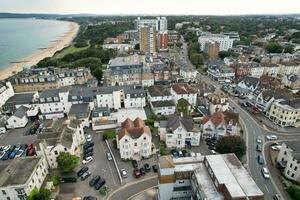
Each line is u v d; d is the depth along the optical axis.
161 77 160.25
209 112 113.31
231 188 49.97
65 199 66.75
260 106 119.94
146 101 132.25
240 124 107.75
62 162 73.12
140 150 83.00
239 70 173.38
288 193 68.31
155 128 101.25
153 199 66.62
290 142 78.50
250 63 179.25
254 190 50.06
